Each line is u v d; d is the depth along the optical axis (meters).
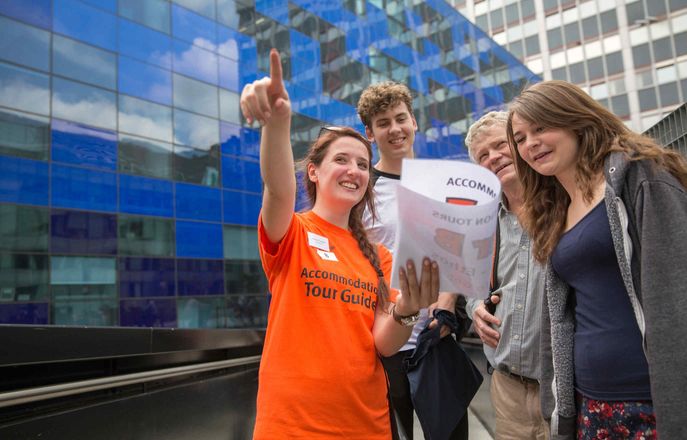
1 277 12.75
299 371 1.39
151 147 16.08
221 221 17.56
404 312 1.38
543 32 42.00
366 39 24.22
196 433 3.00
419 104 26.59
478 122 2.35
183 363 4.06
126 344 3.16
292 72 20.47
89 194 14.55
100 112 15.05
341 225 1.71
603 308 1.40
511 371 2.10
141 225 15.55
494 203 1.14
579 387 1.48
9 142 13.25
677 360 1.12
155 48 16.61
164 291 15.81
